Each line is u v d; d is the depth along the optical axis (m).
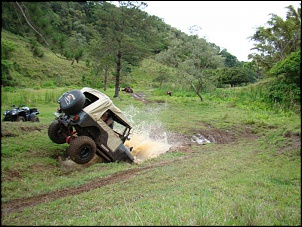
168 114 20.86
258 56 37.38
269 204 5.82
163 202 5.55
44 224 4.58
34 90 27.06
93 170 8.76
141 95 34.97
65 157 9.86
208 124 18.02
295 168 8.77
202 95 33.12
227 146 13.20
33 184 7.12
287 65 26.70
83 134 9.62
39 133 11.87
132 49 30.94
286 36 35.78
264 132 16.78
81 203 5.76
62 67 37.28
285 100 26.64
